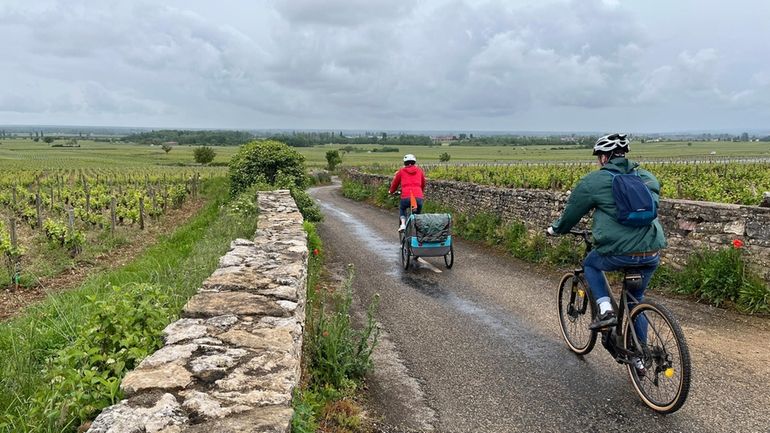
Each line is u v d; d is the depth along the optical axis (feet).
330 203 83.10
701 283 23.56
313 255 32.22
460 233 45.55
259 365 10.04
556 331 20.13
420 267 32.65
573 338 17.98
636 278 14.35
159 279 24.00
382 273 30.91
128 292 15.08
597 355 17.61
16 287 31.35
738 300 21.80
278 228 28.07
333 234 47.11
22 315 24.03
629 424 12.94
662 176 80.38
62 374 10.66
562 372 16.19
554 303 24.12
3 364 15.58
